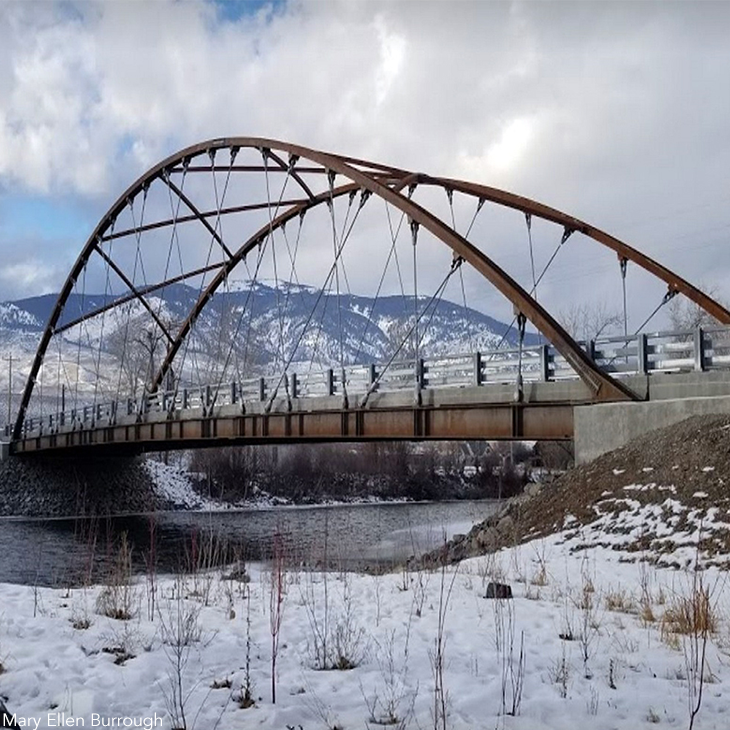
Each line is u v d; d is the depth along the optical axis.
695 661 7.99
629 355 22.86
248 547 35.62
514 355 28.34
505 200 34.25
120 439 52.53
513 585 14.07
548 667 8.35
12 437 72.81
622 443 21.59
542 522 19.84
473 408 26.27
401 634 9.76
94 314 64.75
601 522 18.00
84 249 62.97
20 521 58.12
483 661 8.47
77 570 26.14
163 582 15.04
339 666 8.17
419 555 27.48
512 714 6.73
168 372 64.06
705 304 27.72
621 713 6.86
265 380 37.84
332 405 32.44
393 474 79.75
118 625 9.71
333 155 36.72
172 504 69.38
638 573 14.75
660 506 17.33
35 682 7.16
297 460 80.38
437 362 28.56
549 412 24.09
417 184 36.09
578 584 14.07
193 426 43.44
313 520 54.75
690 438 19.12
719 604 11.93
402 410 28.86
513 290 24.92
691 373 21.05
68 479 67.88
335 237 37.34
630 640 9.68
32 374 72.50
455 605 11.85
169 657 8.18
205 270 55.81
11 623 9.51
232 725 6.27
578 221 32.03
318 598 12.52
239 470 74.19
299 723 6.39
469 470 84.88
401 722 6.33
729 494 16.38
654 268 29.75
